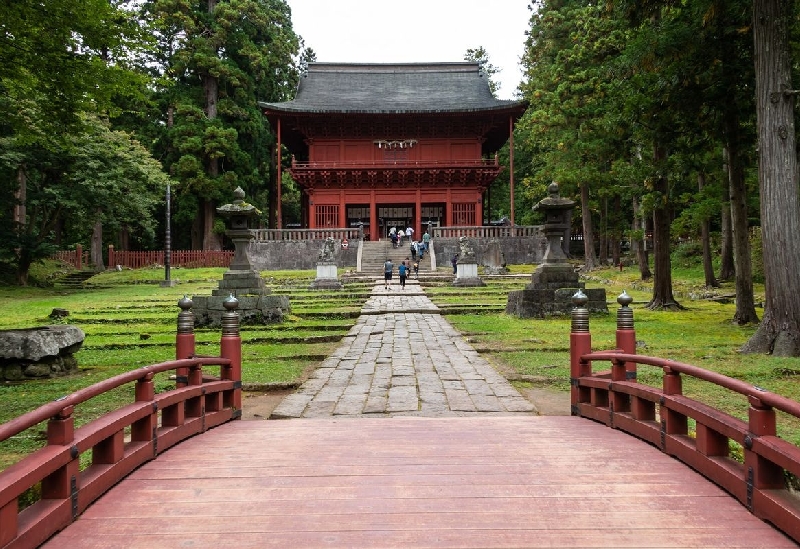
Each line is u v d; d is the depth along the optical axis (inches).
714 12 523.5
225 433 259.3
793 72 574.9
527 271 1482.5
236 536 147.0
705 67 601.3
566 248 1587.1
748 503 161.5
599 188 1219.9
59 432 158.4
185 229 2252.7
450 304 888.9
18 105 537.3
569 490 177.0
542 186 1626.5
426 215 2237.9
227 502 169.6
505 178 2551.7
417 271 1396.4
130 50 471.5
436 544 141.7
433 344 557.0
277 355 509.4
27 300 1064.8
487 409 319.9
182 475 194.2
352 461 209.0
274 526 152.7
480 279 1217.4
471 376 409.4
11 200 1294.3
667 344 515.2
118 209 1382.9
